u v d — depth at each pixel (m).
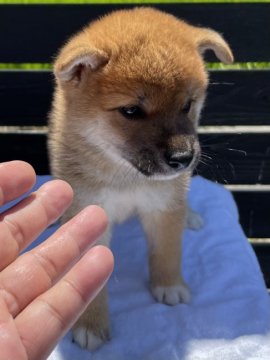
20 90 0.34
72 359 0.24
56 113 0.28
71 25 0.33
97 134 0.25
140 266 0.30
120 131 0.25
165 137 0.24
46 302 0.18
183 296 0.27
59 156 0.26
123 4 0.33
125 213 0.28
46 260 0.20
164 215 0.27
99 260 0.19
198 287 0.28
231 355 0.24
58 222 0.31
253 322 0.26
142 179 0.26
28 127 0.40
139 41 0.25
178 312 0.26
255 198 0.38
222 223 0.32
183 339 0.25
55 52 0.34
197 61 0.25
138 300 0.28
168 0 0.36
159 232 0.28
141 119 0.24
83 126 0.25
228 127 0.38
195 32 0.27
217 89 0.34
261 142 0.36
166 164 0.24
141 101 0.24
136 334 0.25
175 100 0.24
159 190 0.27
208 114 0.35
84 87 0.25
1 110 0.35
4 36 0.33
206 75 0.27
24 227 0.21
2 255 0.20
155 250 0.28
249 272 0.29
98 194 0.26
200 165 0.36
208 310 0.26
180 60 0.24
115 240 0.32
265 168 0.37
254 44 0.34
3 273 0.19
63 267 0.20
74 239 0.21
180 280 0.28
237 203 0.38
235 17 0.33
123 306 0.27
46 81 0.34
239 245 0.31
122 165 0.26
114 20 0.27
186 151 0.24
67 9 0.33
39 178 0.35
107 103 0.24
